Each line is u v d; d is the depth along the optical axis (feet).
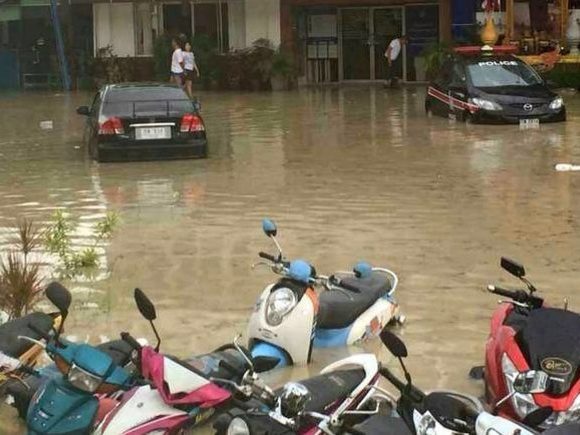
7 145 71.26
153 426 18.56
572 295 30.01
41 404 19.45
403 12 130.41
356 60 133.18
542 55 105.60
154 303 30.12
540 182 49.34
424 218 41.39
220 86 126.41
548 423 18.13
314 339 26.30
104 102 61.00
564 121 75.20
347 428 17.10
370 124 78.74
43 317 23.93
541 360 18.95
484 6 117.19
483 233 38.40
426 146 64.03
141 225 41.09
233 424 16.81
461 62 80.53
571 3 117.60
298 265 24.95
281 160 59.77
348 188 49.21
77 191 50.11
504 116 74.13
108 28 133.59
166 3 131.85
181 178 53.57
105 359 19.42
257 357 21.29
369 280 28.37
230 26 131.23
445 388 23.54
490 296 30.27
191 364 20.36
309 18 132.98
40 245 37.42
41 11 137.18
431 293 30.76
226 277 32.81
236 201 46.26
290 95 114.62
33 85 137.80
